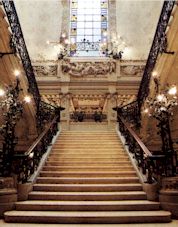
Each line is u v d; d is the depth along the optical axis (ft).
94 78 50.67
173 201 18.83
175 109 31.65
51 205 19.02
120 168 26.43
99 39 56.85
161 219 17.37
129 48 53.42
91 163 27.73
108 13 56.95
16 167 21.77
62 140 36.22
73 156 30.19
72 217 17.28
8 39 27.02
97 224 16.99
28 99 30.07
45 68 51.13
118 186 22.18
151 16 55.11
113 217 17.28
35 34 54.39
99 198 20.68
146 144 40.65
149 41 53.72
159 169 21.56
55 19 55.67
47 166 26.61
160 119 25.02
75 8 59.47
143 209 19.12
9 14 27.35
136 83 50.39
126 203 19.31
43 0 56.70
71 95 51.06
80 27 57.77
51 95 50.67
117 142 35.09
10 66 28.63
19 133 41.57
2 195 18.81
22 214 17.63
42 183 23.61
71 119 57.00
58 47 53.11
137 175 24.64
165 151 22.85
